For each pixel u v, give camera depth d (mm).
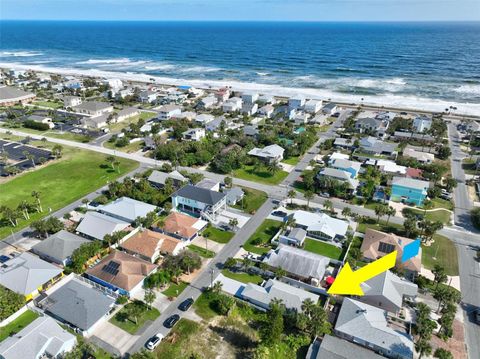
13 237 88812
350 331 59719
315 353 56281
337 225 91562
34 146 148500
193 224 90375
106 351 57812
